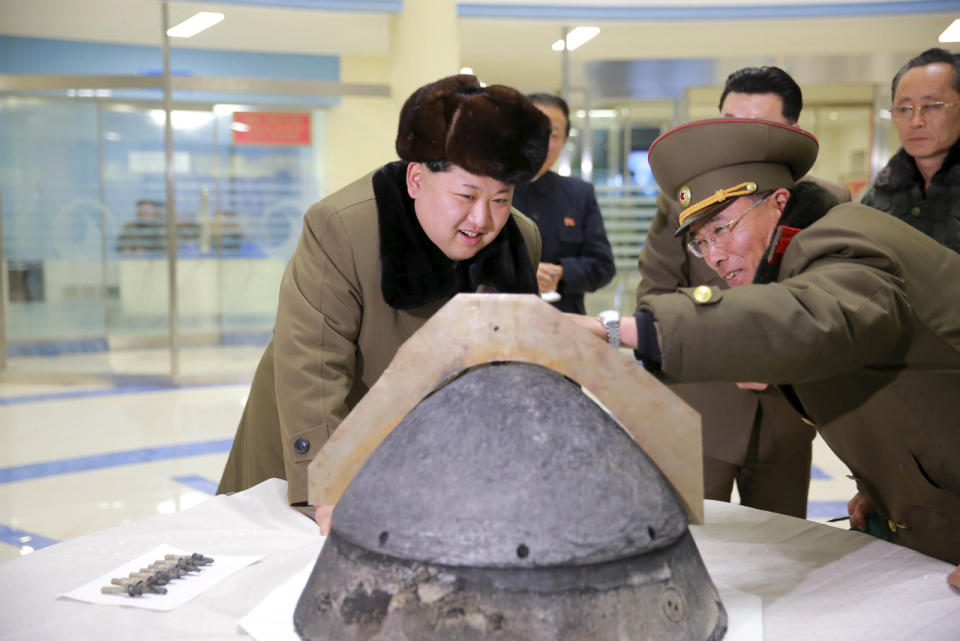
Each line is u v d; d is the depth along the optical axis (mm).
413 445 1033
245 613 1158
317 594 1058
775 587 1266
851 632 1120
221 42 7000
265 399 1854
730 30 6371
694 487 1117
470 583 947
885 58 6562
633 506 1003
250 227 6867
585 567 956
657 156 1467
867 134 9047
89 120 6652
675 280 2377
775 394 2219
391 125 6691
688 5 6047
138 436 4859
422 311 1633
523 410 1021
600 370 1107
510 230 1684
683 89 6605
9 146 6629
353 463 1150
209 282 6906
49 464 4281
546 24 6277
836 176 9172
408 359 1133
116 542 1419
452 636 946
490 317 1119
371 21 6457
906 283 1269
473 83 1401
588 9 6102
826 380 1426
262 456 1894
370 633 982
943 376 1325
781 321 1135
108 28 6637
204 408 5629
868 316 1182
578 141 6707
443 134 1368
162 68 6609
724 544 1445
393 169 1628
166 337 7008
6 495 3775
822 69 6602
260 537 1445
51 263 6777
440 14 6133
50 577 1286
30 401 5859
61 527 3352
